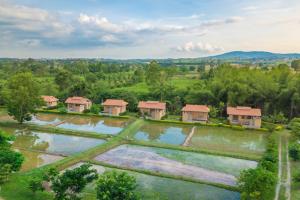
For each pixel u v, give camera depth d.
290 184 41.00
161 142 62.59
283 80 89.44
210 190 38.94
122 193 27.41
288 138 66.50
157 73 125.75
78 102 94.94
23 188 35.78
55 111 91.62
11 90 73.44
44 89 111.06
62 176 30.52
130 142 60.41
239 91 88.94
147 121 82.56
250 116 78.12
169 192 37.88
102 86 118.06
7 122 76.62
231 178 43.28
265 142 64.06
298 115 83.25
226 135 70.00
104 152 54.06
